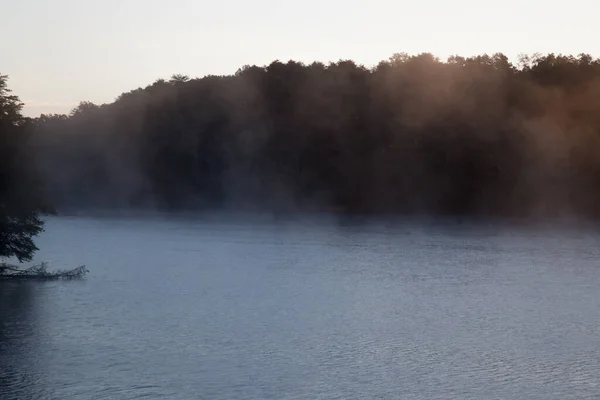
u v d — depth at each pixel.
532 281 50.38
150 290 45.72
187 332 33.59
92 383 25.62
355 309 39.69
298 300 42.47
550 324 35.75
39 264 58.41
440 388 25.39
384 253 67.81
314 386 25.58
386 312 38.69
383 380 26.22
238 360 28.69
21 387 25.14
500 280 50.91
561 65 123.56
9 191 44.88
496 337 32.91
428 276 52.91
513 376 26.80
